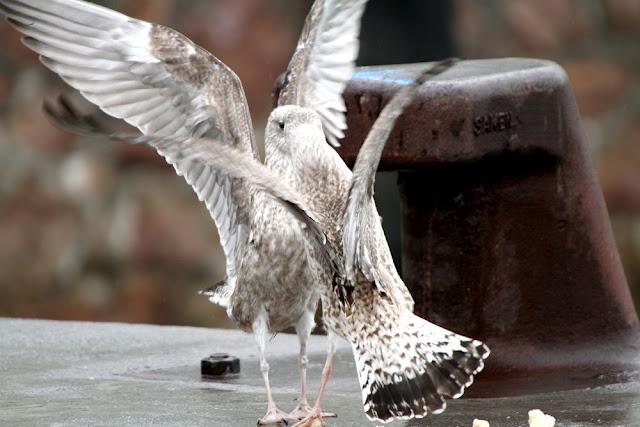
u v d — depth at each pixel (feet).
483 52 60.39
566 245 36.58
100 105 34.12
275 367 37.88
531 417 28.55
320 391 30.01
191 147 24.76
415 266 36.94
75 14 34.06
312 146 28.63
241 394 34.04
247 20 57.77
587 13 62.39
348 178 28.45
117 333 42.73
